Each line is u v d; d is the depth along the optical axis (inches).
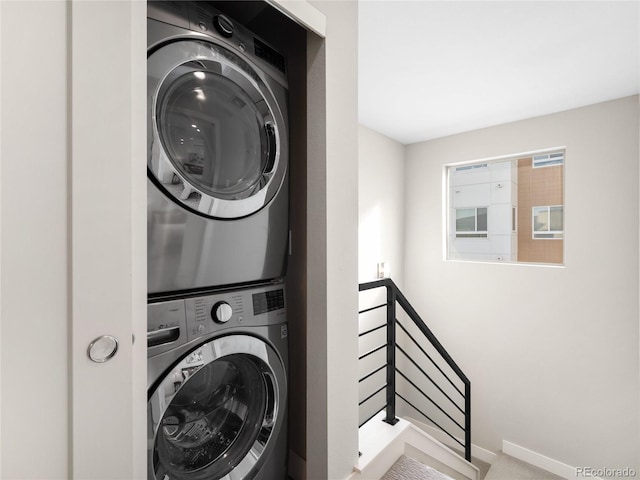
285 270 45.5
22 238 19.3
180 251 33.6
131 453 23.5
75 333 20.9
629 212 105.0
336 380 46.1
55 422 20.4
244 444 41.5
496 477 117.3
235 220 38.9
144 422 24.8
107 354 22.1
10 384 19.0
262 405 43.5
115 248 22.6
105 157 22.1
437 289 147.8
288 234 45.7
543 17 67.7
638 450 104.7
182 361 33.3
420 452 69.9
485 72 90.3
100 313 21.9
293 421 51.6
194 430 37.7
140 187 24.4
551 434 120.3
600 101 108.7
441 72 90.4
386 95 104.7
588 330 113.1
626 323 106.3
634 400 105.3
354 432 50.1
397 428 63.8
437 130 137.3
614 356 108.4
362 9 65.5
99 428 22.0
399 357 155.2
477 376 137.2
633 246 104.6
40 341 19.9
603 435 110.3
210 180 36.9
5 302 18.8
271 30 55.2
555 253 122.6
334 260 45.5
